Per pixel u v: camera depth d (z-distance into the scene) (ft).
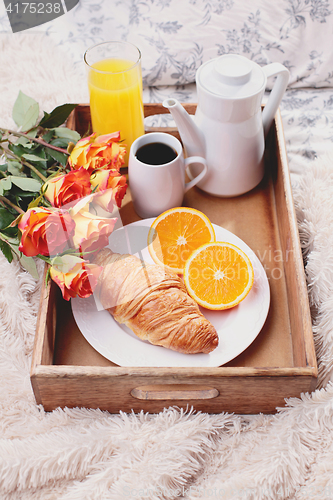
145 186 2.49
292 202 2.50
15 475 2.13
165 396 2.21
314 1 3.23
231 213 2.72
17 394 2.29
